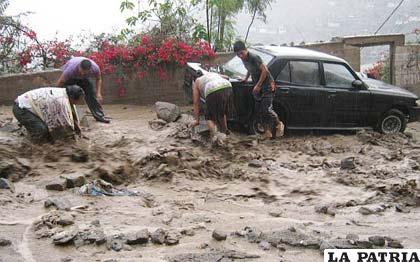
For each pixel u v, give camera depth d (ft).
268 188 25.85
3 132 29.48
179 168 26.91
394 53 53.47
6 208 21.17
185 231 19.70
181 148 28.40
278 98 33.65
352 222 21.95
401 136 36.24
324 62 34.81
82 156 26.73
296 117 34.37
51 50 43.21
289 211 23.12
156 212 21.79
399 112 36.65
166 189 25.13
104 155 27.66
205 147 30.22
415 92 51.85
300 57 34.32
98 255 17.46
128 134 31.45
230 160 29.12
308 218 22.33
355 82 35.27
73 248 17.88
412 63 51.90
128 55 41.06
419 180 26.99
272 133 33.09
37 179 24.71
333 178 27.12
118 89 41.86
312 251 18.29
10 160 25.36
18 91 39.47
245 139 32.07
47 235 18.71
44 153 26.81
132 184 25.66
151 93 42.47
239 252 17.84
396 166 29.25
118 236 18.67
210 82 30.45
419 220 22.38
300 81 34.22
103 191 23.80
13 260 16.83
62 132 27.58
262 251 18.16
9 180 24.35
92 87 33.22
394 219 22.45
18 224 19.76
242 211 22.86
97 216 21.01
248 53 31.73
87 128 32.07
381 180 26.91
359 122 35.96
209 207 23.13
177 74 42.52
